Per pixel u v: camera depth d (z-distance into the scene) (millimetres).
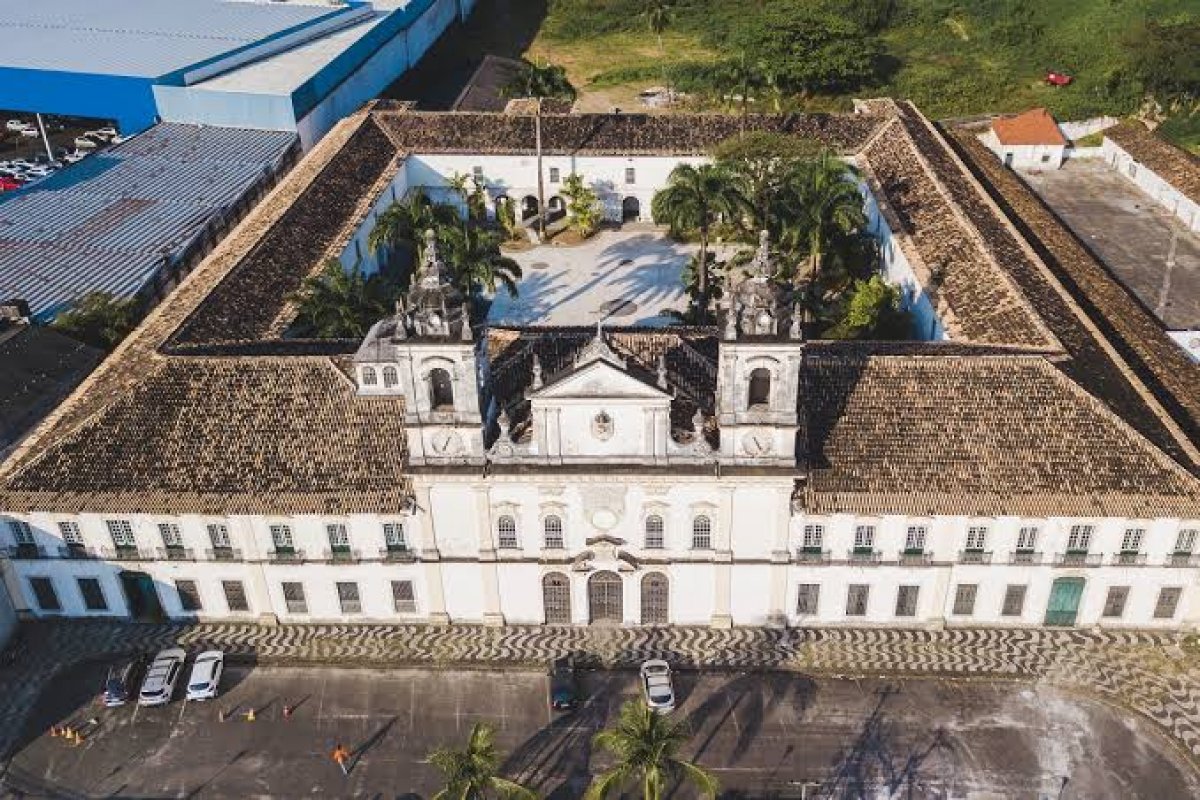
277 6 137000
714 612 55031
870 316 72312
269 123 108062
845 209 75000
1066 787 47344
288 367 56062
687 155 96750
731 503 51250
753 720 50656
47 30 126250
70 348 68625
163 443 54000
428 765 48969
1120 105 125562
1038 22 147625
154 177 97688
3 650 55375
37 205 91500
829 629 55469
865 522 51906
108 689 51938
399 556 54000
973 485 50875
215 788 48188
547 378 50844
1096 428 52219
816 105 129375
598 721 50844
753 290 46812
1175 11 139625
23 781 48594
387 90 129375
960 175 86438
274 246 74688
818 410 53281
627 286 88750
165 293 82312
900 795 47062
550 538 53031
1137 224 100562
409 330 47406
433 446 50250
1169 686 51906
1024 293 64688
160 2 138625
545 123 99688
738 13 161750
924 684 52375
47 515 53062
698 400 52219
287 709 51875
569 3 168375
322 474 52969
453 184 96750
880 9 154000
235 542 53906
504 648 54906
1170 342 71375
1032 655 53656
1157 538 51469
